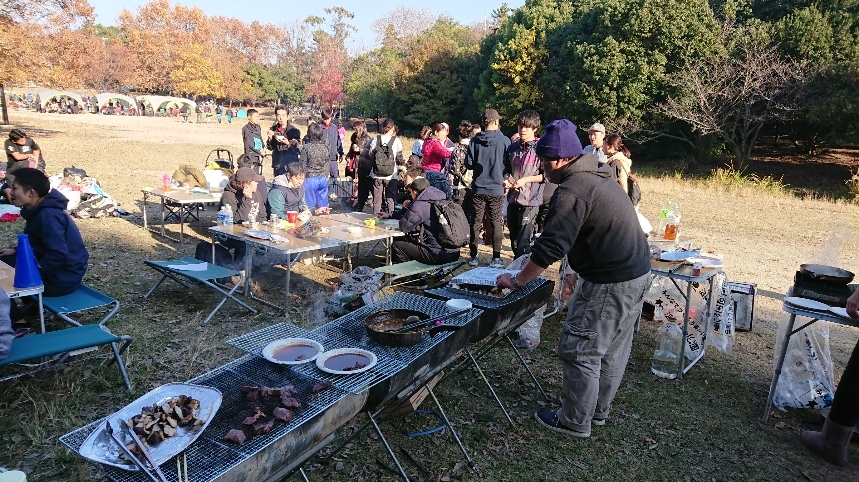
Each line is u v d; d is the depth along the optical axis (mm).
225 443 1870
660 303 4812
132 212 8945
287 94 68500
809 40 18141
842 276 3375
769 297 6266
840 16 18188
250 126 9320
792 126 20688
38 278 3389
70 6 22453
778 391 3816
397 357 2553
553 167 2969
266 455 1860
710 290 4398
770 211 12445
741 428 3512
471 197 6574
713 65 19781
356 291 4602
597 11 23062
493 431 3336
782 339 3871
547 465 3045
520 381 3979
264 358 2488
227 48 73250
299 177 6500
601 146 5629
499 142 6250
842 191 16453
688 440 3350
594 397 3205
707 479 2998
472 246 6730
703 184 16719
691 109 20156
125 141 21312
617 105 21641
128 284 5504
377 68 46906
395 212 6980
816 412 3738
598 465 3066
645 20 20078
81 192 8336
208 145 21141
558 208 2822
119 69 65000
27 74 20828
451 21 59719
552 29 26562
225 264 5965
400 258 5824
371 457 3020
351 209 9898
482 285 3523
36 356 2891
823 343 3832
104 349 4043
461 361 4020
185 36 60094
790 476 3059
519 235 5969
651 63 20656
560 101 25094
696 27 19734
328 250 7316
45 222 3846
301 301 5312
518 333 4617
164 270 4812
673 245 4992
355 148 10039
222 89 60406
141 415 1927
